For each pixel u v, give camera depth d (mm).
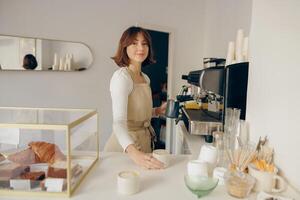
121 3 2785
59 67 2590
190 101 1934
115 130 1191
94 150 1117
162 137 2707
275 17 973
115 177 936
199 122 1463
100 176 943
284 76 909
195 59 3158
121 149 1387
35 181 812
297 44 831
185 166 1063
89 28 2705
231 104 1338
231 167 943
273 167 890
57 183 802
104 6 2736
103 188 850
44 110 1043
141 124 1434
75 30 2656
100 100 2838
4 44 2365
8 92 2459
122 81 1247
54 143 893
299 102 820
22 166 846
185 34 3104
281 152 928
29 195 794
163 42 3025
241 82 1325
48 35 2566
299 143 818
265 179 839
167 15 2988
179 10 3035
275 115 972
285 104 902
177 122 1940
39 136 876
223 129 1407
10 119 903
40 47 2488
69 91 2701
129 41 1341
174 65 3090
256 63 1143
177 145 2037
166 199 789
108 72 2832
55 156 877
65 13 2602
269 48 1021
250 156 942
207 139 1473
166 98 3086
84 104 2777
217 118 1551
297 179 829
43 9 2525
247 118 1241
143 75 1517
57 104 2666
